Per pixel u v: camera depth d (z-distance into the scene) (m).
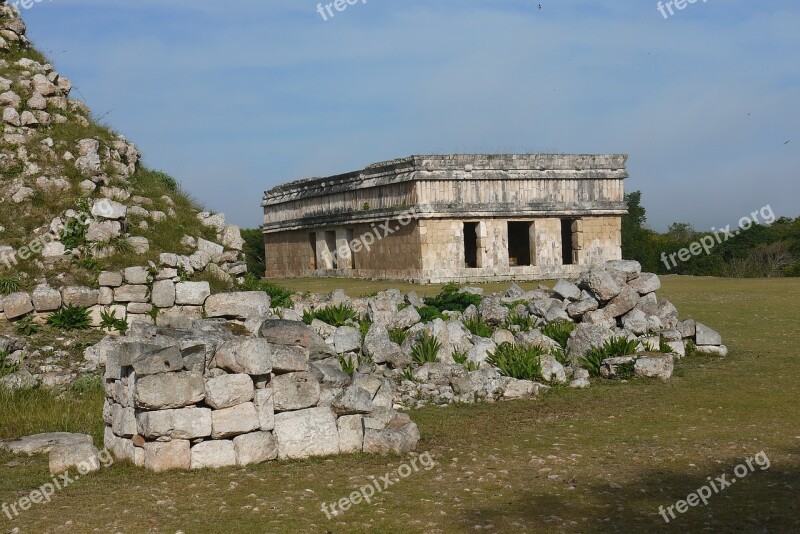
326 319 20.73
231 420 11.20
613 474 10.45
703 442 11.99
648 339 19.52
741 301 31.47
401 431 12.07
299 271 59.59
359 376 13.30
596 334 18.64
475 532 8.51
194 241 23.34
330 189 54.34
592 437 12.54
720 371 18.25
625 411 14.39
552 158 49.91
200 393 11.10
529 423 13.70
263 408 11.43
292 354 11.70
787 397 15.13
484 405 15.45
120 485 10.50
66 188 22.66
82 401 15.64
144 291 20.53
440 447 12.23
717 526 8.46
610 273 21.20
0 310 19.33
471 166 47.59
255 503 9.66
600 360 18.03
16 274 20.23
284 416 11.61
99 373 17.81
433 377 16.69
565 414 14.33
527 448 11.98
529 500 9.49
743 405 14.55
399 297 24.02
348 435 11.98
